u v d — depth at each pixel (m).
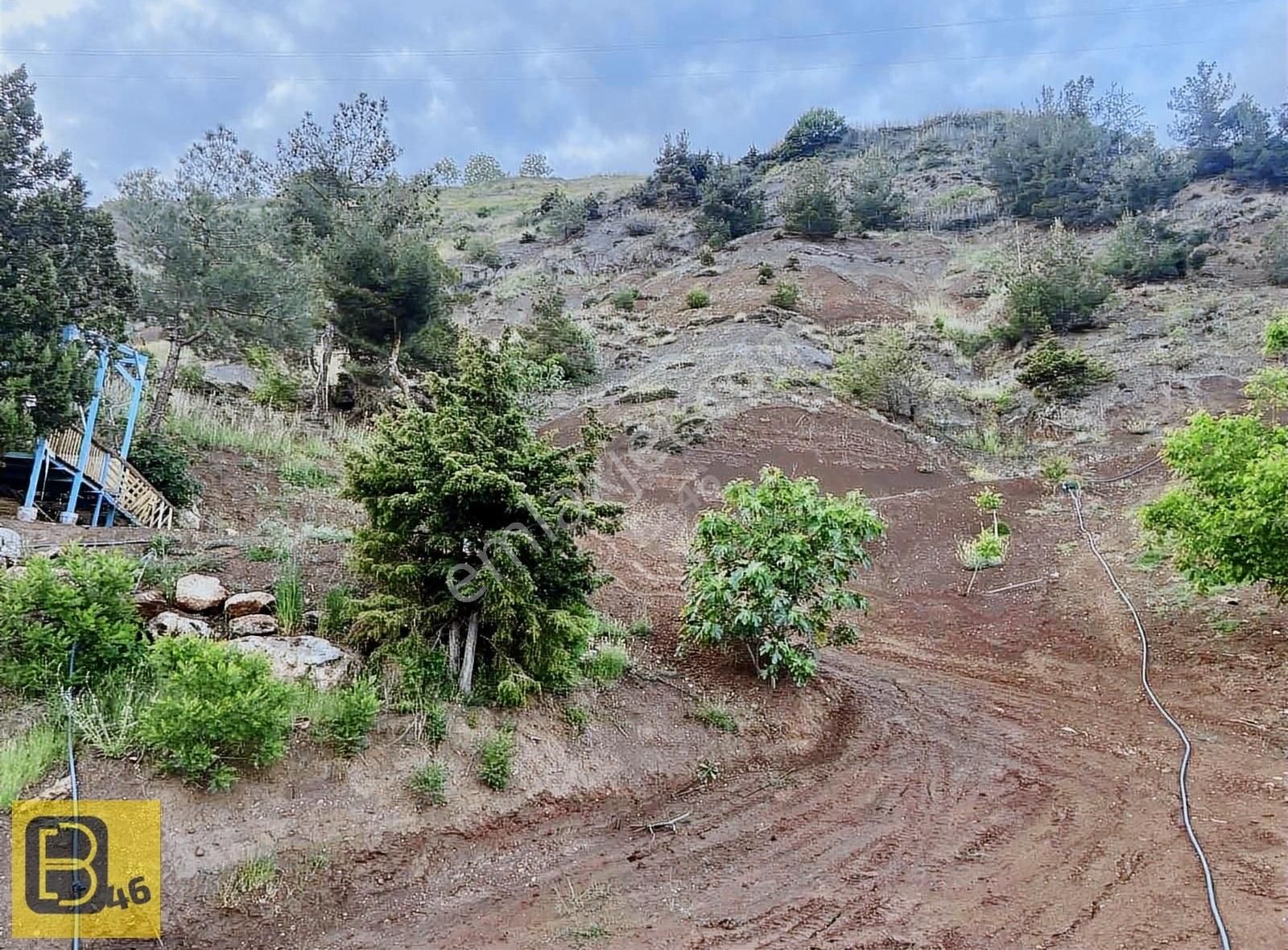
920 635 10.13
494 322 30.53
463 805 4.86
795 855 4.97
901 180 49.31
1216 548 8.31
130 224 13.98
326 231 21.77
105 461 9.09
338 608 5.96
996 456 18.47
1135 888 4.57
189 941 3.67
